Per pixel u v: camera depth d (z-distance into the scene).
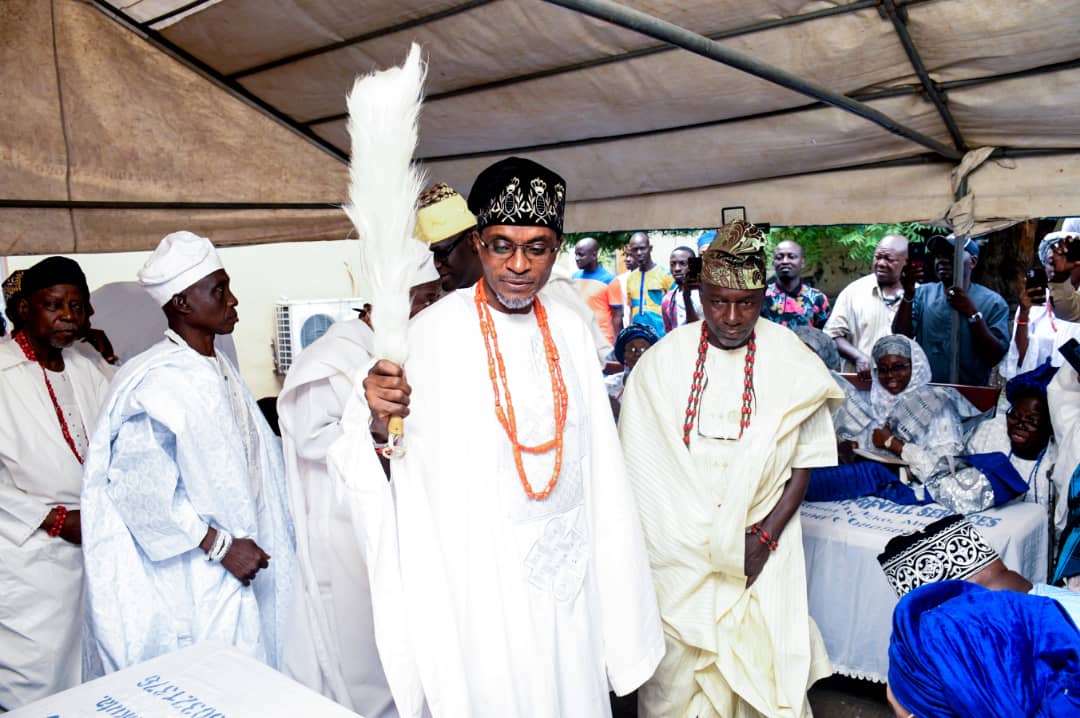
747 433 2.86
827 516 3.64
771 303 6.53
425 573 2.06
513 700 2.15
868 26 3.09
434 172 5.13
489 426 2.19
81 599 3.30
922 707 1.33
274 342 9.97
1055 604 1.34
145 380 2.59
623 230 5.00
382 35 3.56
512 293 2.18
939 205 4.08
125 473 2.55
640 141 4.36
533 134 4.45
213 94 4.21
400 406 1.89
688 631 2.90
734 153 4.24
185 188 4.30
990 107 3.46
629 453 3.02
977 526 3.46
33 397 3.27
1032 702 1.23
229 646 1.85
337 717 1.57
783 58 3.37
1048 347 5.70
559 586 2.23
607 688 2.40
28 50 3.63
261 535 2.86
